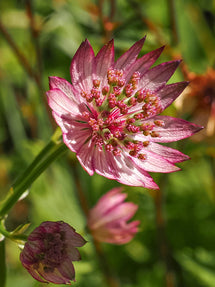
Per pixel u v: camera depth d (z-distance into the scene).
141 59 0.18
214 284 0.23
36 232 0.17
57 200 0.25
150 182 0.18
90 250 0.23
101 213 0.20
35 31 0.24
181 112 0.21
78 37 0.25
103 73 0.18
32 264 0.17
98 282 0.24
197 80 0.21
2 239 0.17
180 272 0.25
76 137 0.18
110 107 0.18
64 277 0.17
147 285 0.24
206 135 0.21
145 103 0.18
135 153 0.18
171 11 0.23
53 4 0.25
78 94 0.18
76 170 0.23
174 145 0.21
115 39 0.24
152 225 0.25
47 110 0.23
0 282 0.18
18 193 0.18
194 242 0.25
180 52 0.22
